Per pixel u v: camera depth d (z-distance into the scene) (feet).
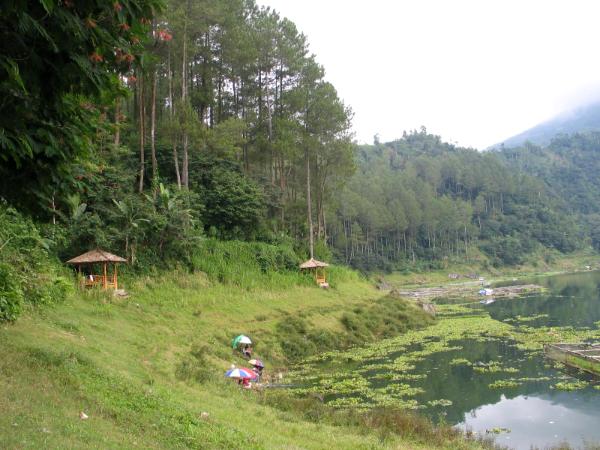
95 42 19.67
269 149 144.46
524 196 438.81
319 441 36.29
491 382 72.38
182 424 29.55
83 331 51.88
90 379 32.55
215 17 117.19
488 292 210.59
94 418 25.41
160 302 82.38
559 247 403.13
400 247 340.80
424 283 298.76
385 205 330.13
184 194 105.29
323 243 156.76
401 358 87.10
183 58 111.55
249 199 125.18
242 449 28.27
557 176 553.23
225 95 153.79
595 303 162.81
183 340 68.95
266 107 151.94
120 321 65.10
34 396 25.16
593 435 53.57
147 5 21.49
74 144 22.21
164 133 111.04
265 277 115.96
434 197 368.48
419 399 64.85
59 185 23.45
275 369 77.82
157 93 136.15
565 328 112.27
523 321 128.36
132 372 42.55
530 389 68.95
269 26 146.82
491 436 52.49
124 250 87.56
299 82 151.43
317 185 160.86
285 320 97.40
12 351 31.68
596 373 74.38
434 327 121.08
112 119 87.86
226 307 92.38
